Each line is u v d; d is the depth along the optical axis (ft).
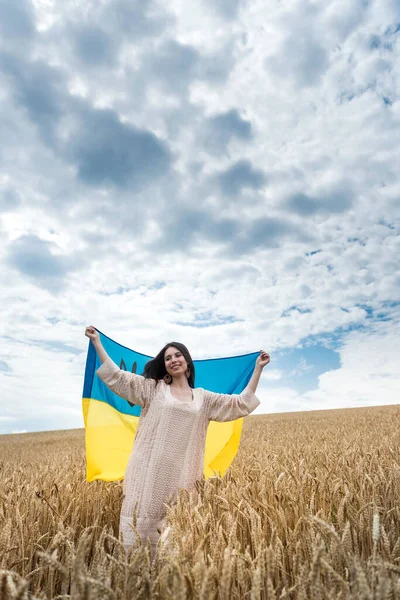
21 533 9.21
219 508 10.14
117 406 16.98
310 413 123.03
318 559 5.78
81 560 5.86
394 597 6.03
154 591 6.39
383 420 58.08
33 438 107.96
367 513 9.03
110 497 14.57
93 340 12.94
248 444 40.01
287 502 9.97
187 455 12.28
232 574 6.93
